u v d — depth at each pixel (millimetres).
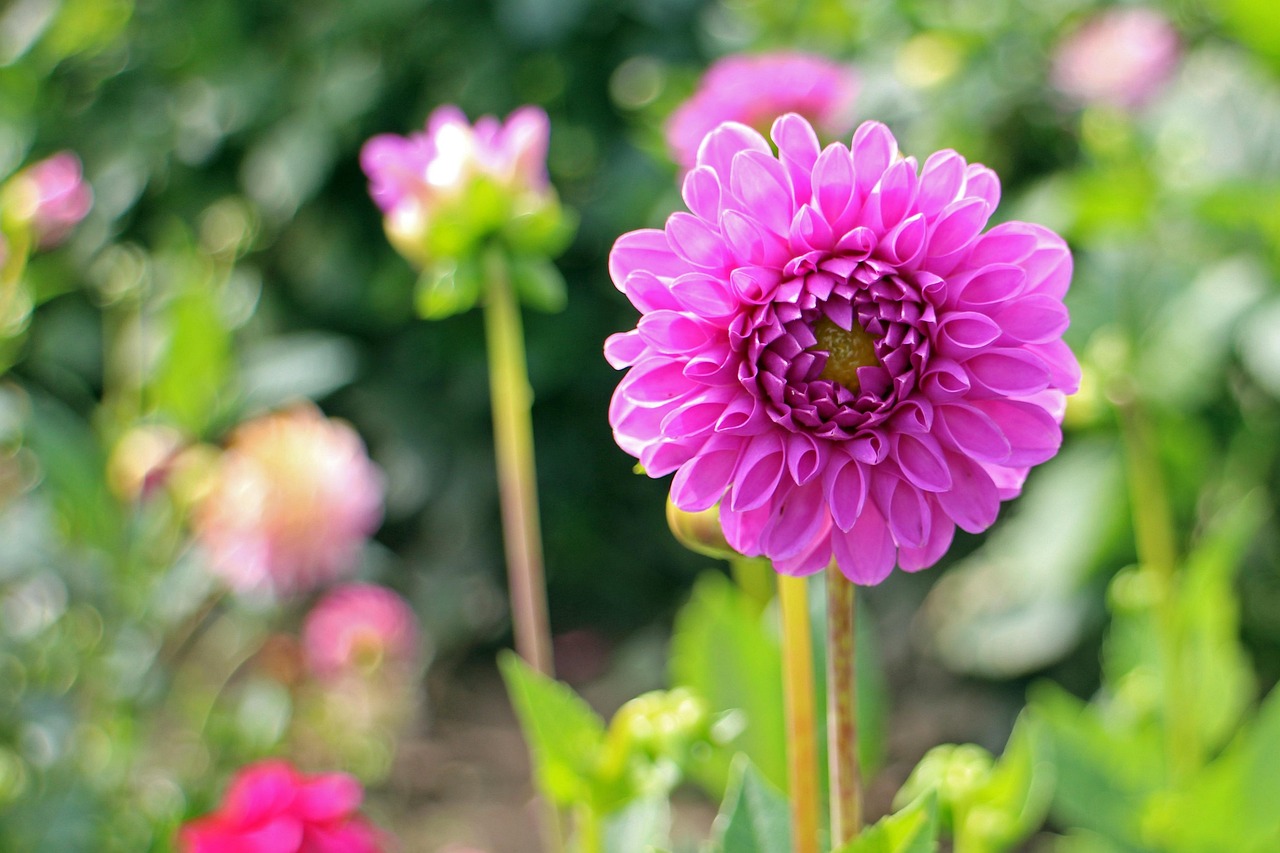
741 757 957
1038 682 1690
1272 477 1513
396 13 2035
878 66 1751
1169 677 1198
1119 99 1576
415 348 2152
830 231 890
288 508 1320
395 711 1590
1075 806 1161
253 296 2074
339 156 2137
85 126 2188
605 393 2152
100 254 2148
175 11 2211
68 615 1295
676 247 886
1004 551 1564
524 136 1071
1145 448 1243
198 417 1353
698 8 1985
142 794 1313
